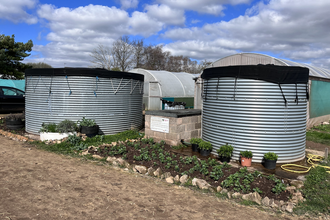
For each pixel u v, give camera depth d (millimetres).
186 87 24547
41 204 4848
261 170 7238
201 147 8609
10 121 12336
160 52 61594
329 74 18438
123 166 7539
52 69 10602
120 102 11727
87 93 10766
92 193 5488
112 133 11562
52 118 10789
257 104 7773
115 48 47844
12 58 30344
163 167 7320
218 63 15898
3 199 4965
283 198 5527
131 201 5191
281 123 7793
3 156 8023
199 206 5141
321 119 16703
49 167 7172
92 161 7941
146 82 23484
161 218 4547
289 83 7668
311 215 4934
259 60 13875
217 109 8773
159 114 10195
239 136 8125
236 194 5602
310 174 6812
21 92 19750
